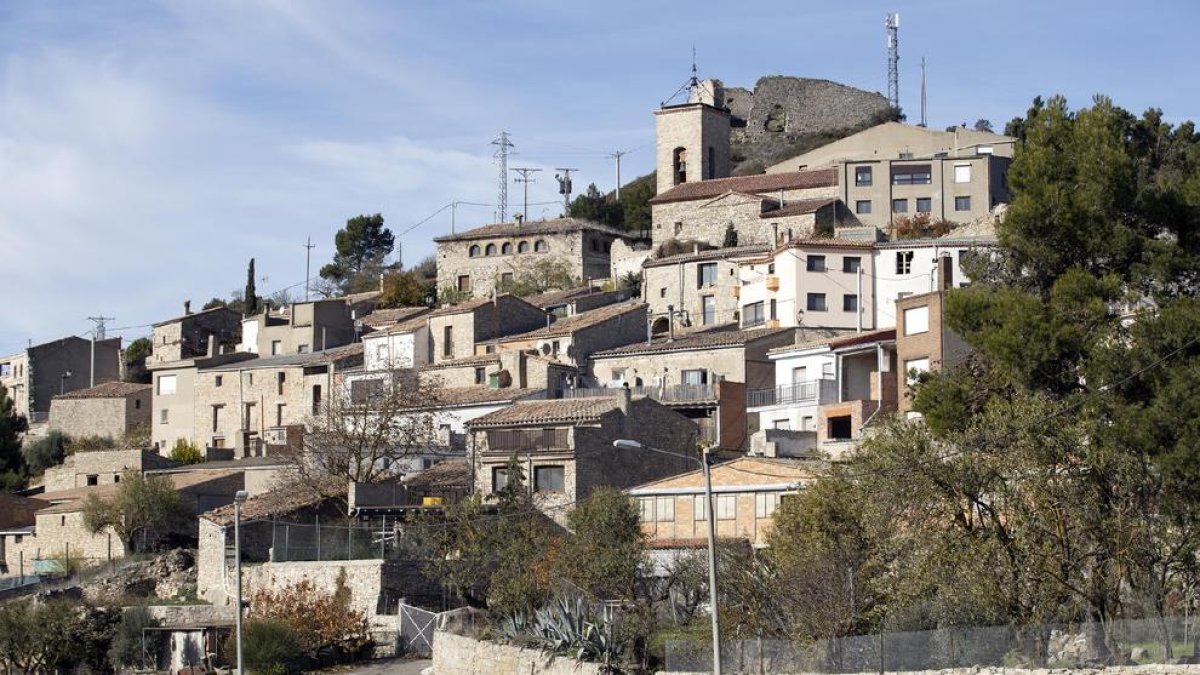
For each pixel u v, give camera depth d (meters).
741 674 62.03
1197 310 62.47
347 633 81.50
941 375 70.00
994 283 72.19
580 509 76.50
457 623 76.25
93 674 86.69
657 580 74.62
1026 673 54.34
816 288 124.75
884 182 152.00
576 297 140.50
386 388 108.56
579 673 66.19
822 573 61.75
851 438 93.56
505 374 111.75
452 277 171.50
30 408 161.12
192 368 142.00
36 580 102.50
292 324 144.38
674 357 114.81
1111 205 69.62
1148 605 56.34
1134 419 59.59
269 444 120.94
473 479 92.75
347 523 90.81
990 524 59.22
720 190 161.12
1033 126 72.69
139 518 105.94
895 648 57.69
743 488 82.94
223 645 81.81
